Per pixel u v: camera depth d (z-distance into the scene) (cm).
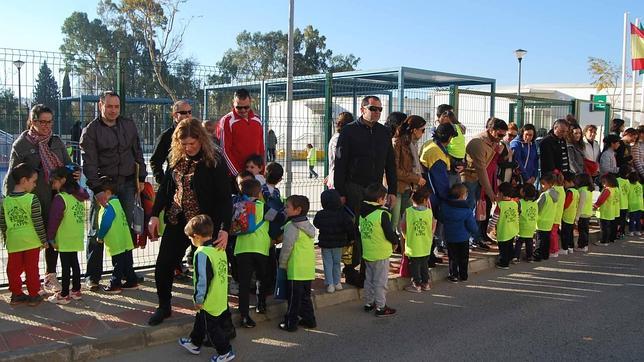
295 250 543
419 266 688
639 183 1113
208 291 457
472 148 812
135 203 607
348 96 1302
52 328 498
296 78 1314
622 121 1179
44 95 657
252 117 636
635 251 957
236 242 554
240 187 561
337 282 645
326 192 621
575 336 539
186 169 495
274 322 573
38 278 556
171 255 509
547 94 3225
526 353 495
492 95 1091
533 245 891
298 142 1047
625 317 598
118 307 556
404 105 1108
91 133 580
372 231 591
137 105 841
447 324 573
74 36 4403
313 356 485
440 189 738
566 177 924
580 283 742
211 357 475
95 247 603
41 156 576
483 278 766
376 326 566
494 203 888
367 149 639
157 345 498
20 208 542
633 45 1967
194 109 823
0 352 444
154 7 2934
